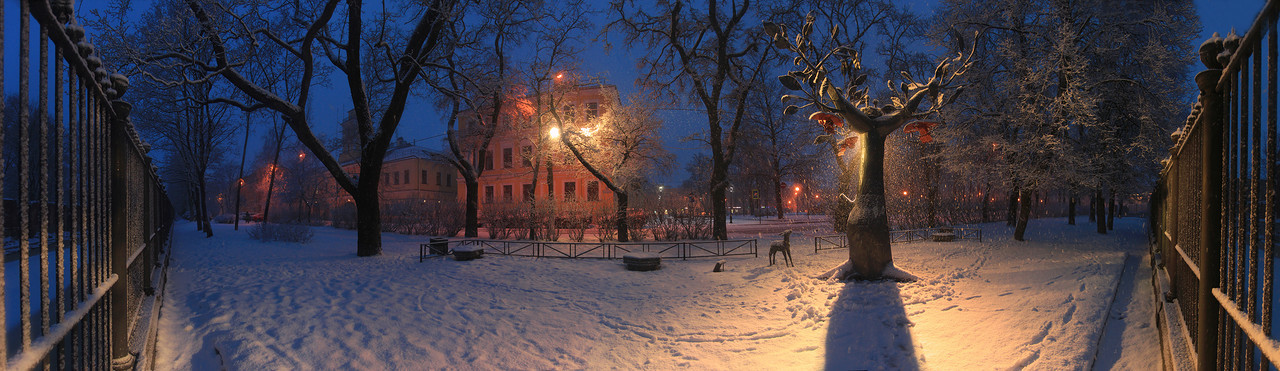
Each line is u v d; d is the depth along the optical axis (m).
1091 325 5.55
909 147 23.91
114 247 3.82
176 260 14.16
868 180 10.00
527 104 21.95
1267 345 1.88
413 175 52.72
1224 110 2.70
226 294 8.61
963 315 6.49
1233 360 2.70
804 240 21.56
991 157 17.16
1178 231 5.15
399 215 30.95
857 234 9.79
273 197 55.06
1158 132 15.97
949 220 25.55
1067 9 13.52
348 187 15.31
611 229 23.06
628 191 25.09
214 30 12.64
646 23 21.75
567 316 7.59
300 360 5.25
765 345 5.99
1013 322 5.93
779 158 41.66
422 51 15.24
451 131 23.64
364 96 15.31
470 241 15.70
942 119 16.50
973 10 15.96
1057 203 40.97
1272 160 1.93
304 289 9.38
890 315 6.76
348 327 6.57
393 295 8.95
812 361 5.34
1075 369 4.54
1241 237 2.39
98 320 3.19
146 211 6.53
